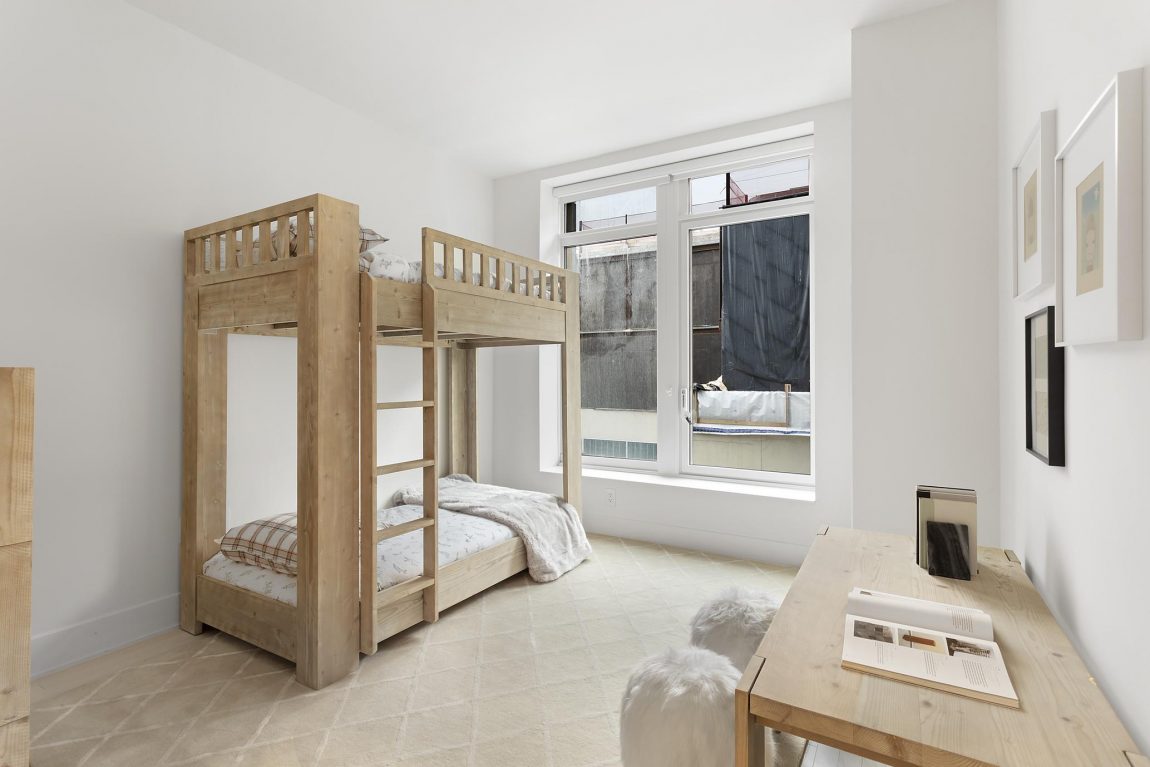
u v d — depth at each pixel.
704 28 2.71
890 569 1.69
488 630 2.61
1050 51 1.64
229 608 2.44
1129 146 1.03
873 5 2.56
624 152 4.12
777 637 1.26
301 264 2.17
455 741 1.82
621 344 4.44
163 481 2.60
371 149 3.61
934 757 0.91
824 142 3.46
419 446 3.97
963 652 1.18
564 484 3.64
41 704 2.02
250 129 2.95
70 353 2.31
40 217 2.23
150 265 2.55
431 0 2.48
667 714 1.40
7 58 2.14
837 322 3.40
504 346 4.41
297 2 2.47
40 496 2.23
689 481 4.00
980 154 2.49
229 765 1.71
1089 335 1.23
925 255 2.59
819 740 1.00
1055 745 0.91
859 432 2.72
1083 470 1.34
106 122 2.41
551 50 2.88
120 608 2.46
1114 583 1.15
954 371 2.54
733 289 3.99
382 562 2.54
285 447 3.11
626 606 2.88
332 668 2.16
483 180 4.55
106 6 2.40
